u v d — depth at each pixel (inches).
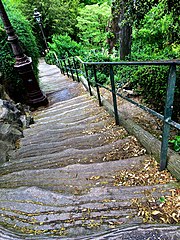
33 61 220.8
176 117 122.9
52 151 102.7
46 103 201.6
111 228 47.6
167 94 56.4
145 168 72.1
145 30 227.0
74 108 168.2
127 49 253.0
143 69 137.6
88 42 560.7
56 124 138.8
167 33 159.8
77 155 92.0
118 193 60.1
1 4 155.2
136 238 42.6
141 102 155.4
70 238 45.1
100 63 105.8
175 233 42.6
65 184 70.3
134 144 90.6
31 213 56.4
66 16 896.9
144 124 132.1
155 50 234.7
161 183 62.8
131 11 145.1
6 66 178.9
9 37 167.0
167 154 69.3
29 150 107.3
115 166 76.4
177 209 51.1
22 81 189.9
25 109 182.9
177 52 168.7
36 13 667.4
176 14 133.4
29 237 47.1
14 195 64.3
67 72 331.0
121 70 195.5
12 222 53.8
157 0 136.8
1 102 131.1
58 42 593.0
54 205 58.5
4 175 84.2
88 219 51.9
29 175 80.4
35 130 133.7
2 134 109.2
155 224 46.0
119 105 161.9
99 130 115.9
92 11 483.2
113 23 349.7
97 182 68.9
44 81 334.6
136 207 53.6
